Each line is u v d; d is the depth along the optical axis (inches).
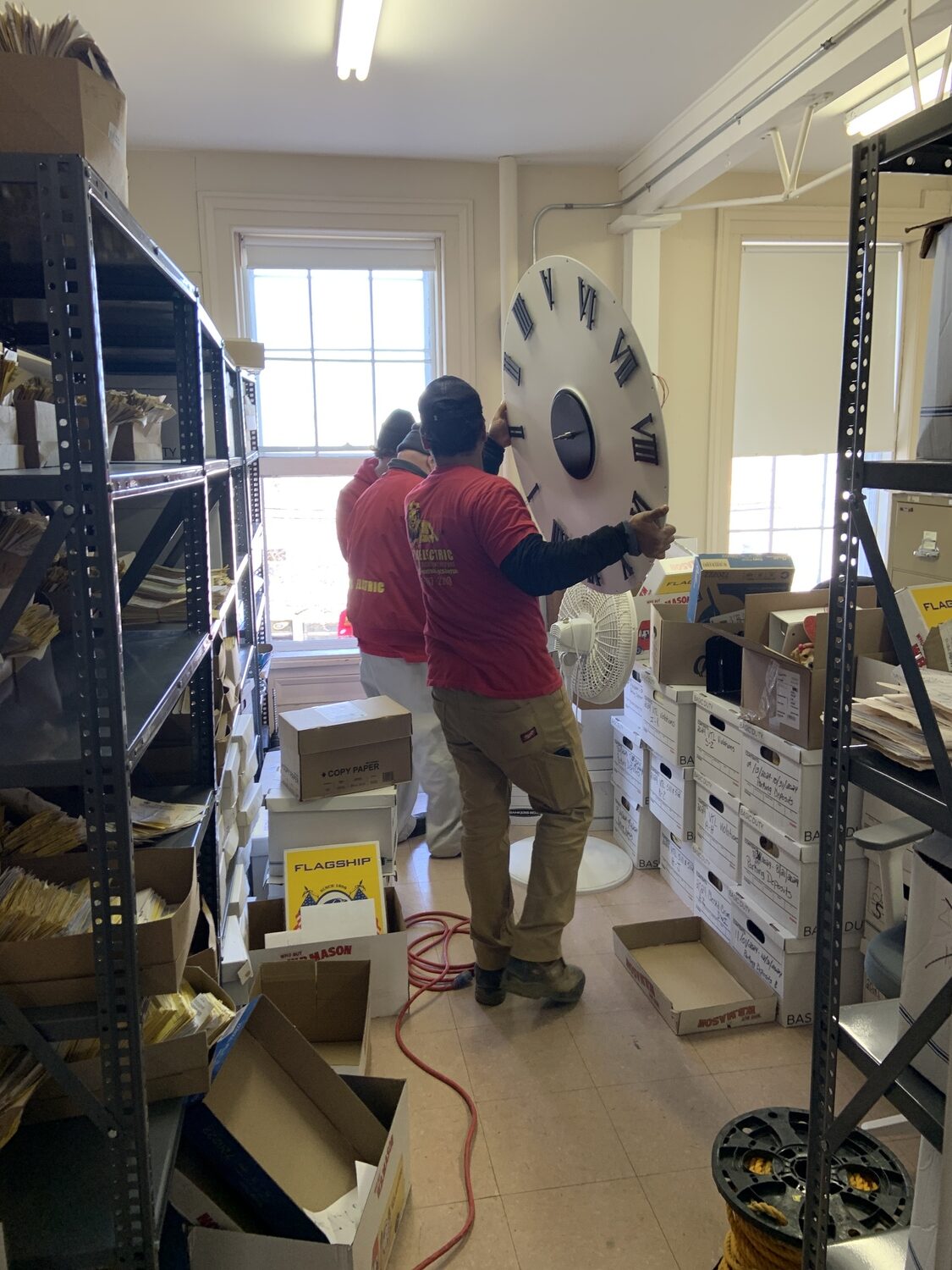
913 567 102.3
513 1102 75.3
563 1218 63.6
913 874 42.3
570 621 107.5
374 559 117.7
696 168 131.6
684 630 104.3
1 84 38.9
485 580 78.2
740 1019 84.6
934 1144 39.3
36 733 44.0
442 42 110.7
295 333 161.3
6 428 44.1
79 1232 42.4
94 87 41.3
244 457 128.0
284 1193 51.6
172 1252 50.8
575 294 73.2
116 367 97.0
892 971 47.0
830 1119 48.0
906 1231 50.9
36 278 57.8
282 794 96.9
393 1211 60.5
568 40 110.3
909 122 39.3
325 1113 59.2
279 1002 77.2
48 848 52.5
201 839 63.4
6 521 47.7
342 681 169.3
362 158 153.3
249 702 116.6
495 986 89.0
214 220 150.9
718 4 101.8
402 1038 84.1
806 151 151.1
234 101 127.7
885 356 174.7
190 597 72.9
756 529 180.7
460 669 81.9
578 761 84.9
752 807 89.8
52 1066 41.7
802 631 84.8
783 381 173.6
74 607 39.5
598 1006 88.7
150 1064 46.6
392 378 165.8
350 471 166.9
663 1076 78.2
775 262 169.2
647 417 67.1
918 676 39.6
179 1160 52.5
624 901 109.7
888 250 170.6
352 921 87.6
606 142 147.3
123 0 98.3
